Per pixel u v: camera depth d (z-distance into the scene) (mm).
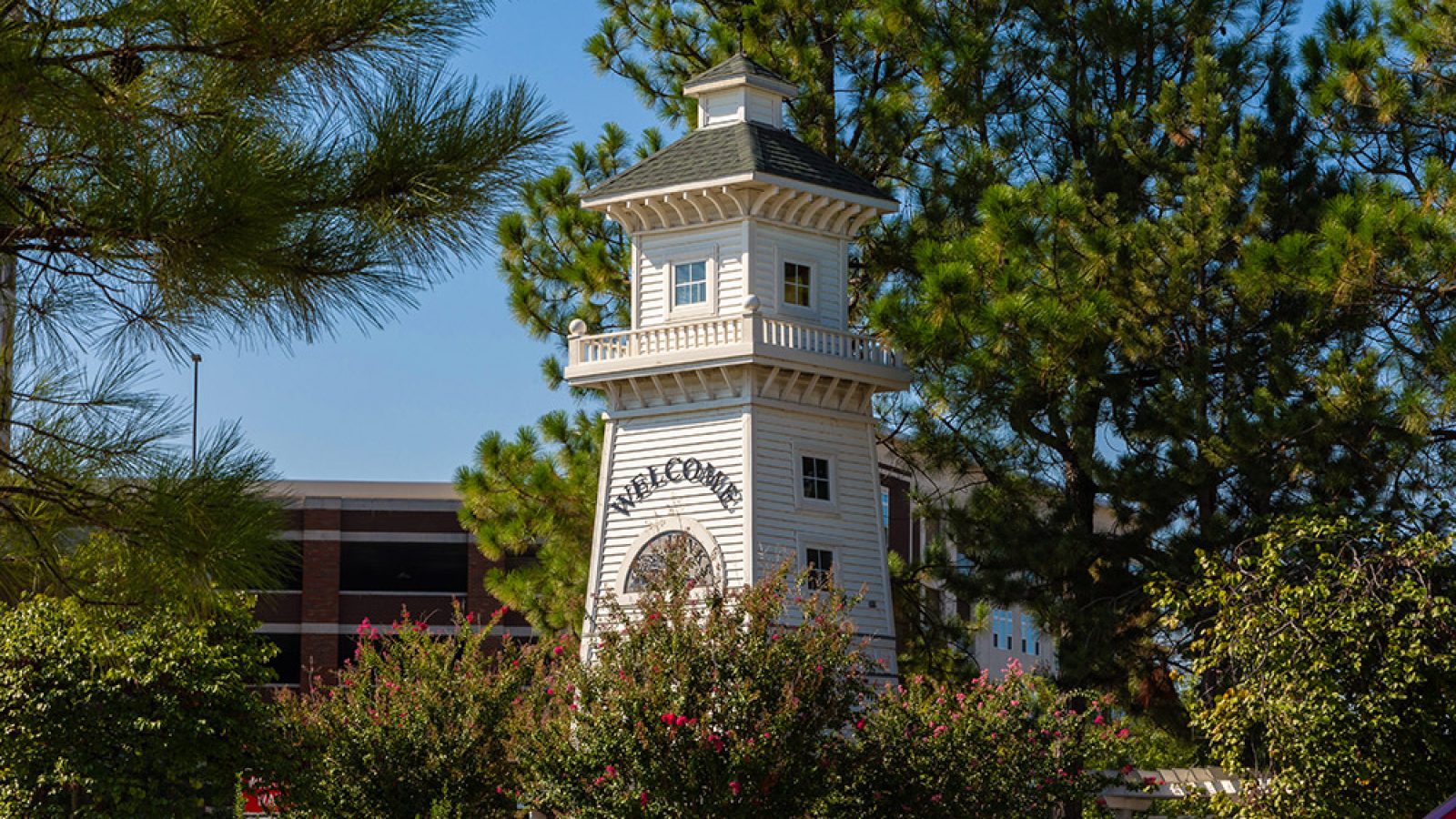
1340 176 40844
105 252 11109
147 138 11000
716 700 28938
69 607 12445
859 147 48969
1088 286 38969
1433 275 33594
